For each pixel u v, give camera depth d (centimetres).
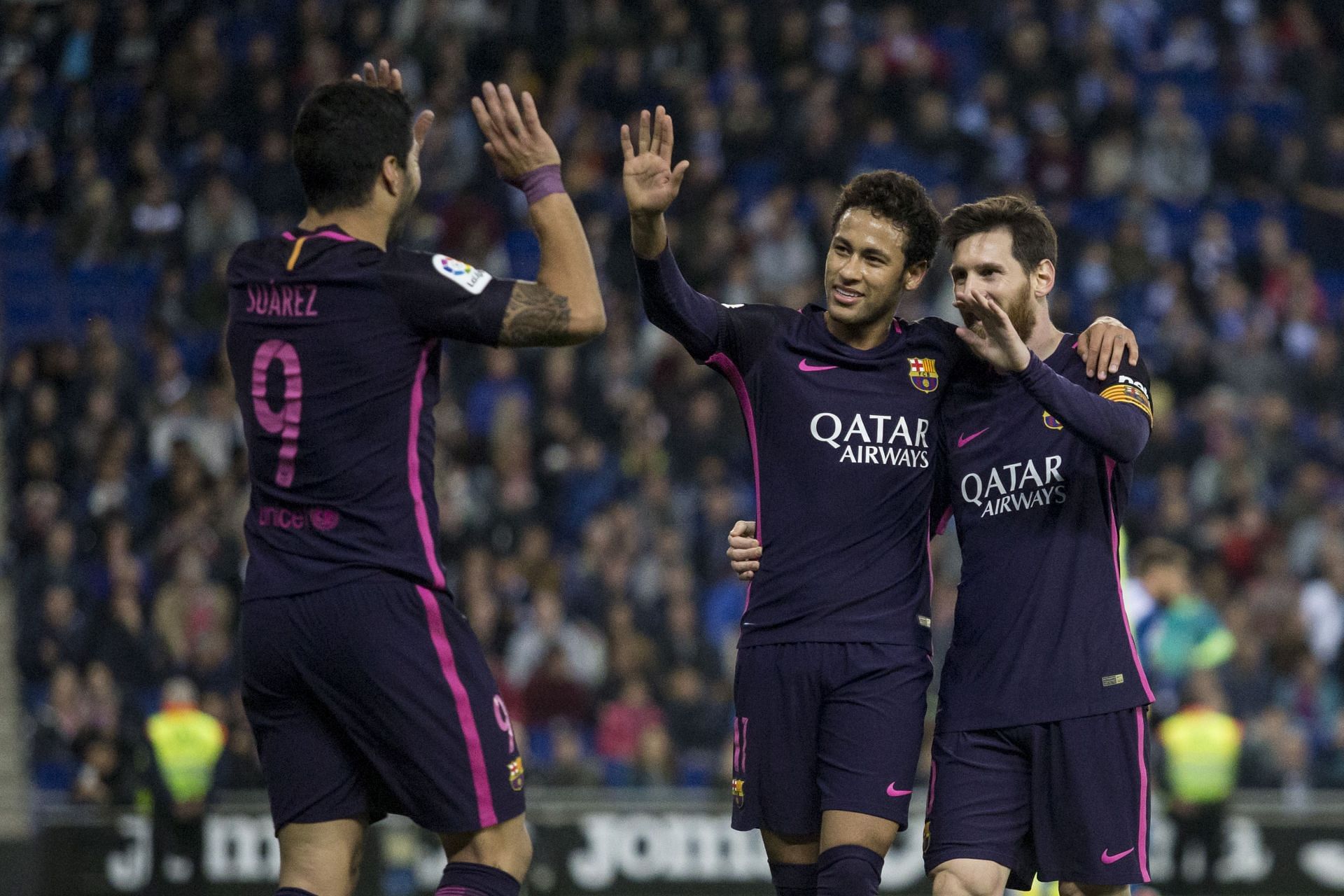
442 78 5897
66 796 4128
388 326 1366
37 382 5153
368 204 1410
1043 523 1620
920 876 3447
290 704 1405
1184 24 6600
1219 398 4897
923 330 1648
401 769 1380
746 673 1622
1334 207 5803
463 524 4509
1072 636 1600
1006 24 6366
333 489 1363
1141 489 4816
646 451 4781
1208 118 6328
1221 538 4531
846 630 1580
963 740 1619
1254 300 5469
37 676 4394
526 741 4003
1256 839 3412
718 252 5259
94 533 4731
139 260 5691
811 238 5347
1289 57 6356
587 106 5816
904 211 1595
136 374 5178
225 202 5594
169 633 4325
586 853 3506
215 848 3528
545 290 1384
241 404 1400
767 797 1609
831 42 6116
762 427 1627
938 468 1666
